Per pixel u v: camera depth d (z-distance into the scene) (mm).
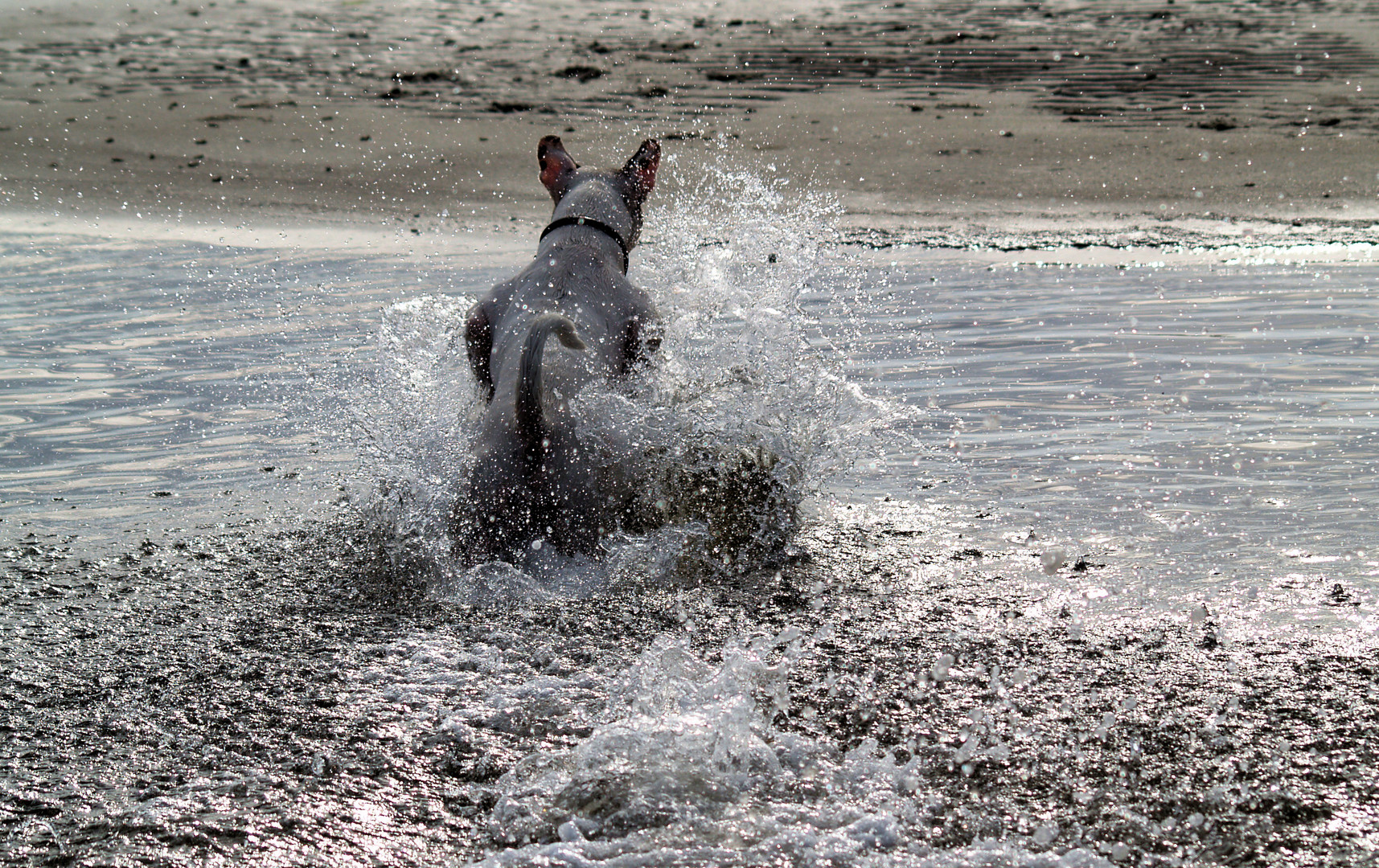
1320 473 5109
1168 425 5824
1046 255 10836
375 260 10820
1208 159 14883
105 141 16922
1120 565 4281
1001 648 3639
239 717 3285
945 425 5980
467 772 2969
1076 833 2645
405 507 4746
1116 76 19438
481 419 4664
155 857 2605
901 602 4043
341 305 8875
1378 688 3287
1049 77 19547
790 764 2959
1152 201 13258
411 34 25109
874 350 7430
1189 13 24141
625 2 28719
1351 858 2527
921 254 11023
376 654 3711
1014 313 8359
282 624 3951
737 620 3941
